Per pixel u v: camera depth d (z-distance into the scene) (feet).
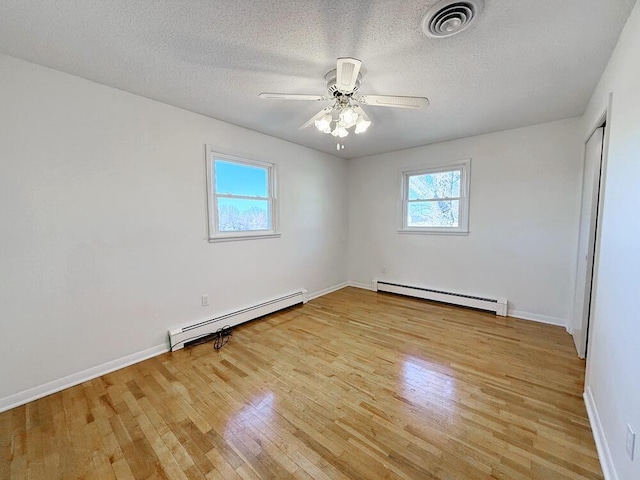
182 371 7.35
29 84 6.00
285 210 12.22
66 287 6.64
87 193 6.87
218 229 9.78
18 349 6.06
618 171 4.83
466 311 11.72
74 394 6.41
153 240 8.11
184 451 4.83
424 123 9.92
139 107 7.66
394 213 14.17
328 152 14.21
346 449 4.84
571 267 9.66
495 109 8.68
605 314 5.12
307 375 7.13
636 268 3.80
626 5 4.37
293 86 7.20
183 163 8.67
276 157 11.66
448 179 12.53
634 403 3.62
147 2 4.39
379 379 6.91
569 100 8.04
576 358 7.81
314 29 5.05
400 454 4.73
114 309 7.43
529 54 5.76
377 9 4.52
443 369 7.32
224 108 8.55
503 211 11.00
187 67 6.30
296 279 12.98
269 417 5.63
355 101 7.01
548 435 5.08
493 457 4.64
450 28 4.89
